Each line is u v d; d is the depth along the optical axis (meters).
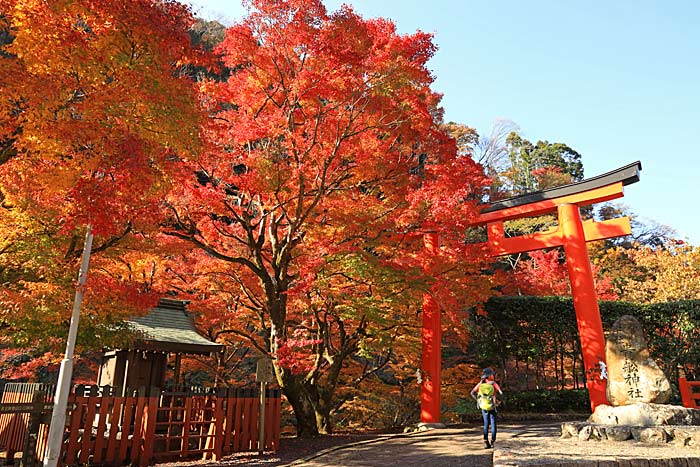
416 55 11.78
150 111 6.77
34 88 5.62
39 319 7.82
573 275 15.95
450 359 22.12
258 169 10.42
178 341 11.53
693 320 19.09
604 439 9.47
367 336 14.52
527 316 19.98
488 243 17.50
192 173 10.38
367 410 18.53
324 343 14.08
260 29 10.94
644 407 10.11
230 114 11.88
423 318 16.30
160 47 6.75
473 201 13.45
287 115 11.90
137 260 11.19
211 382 18.50
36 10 5.98
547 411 18.28
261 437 10.23
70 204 6.90
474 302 15.67
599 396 14.80
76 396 8.16
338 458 9.51
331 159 11.83
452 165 12.95
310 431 12.73
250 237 12.63
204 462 9.23
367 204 12.62
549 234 16.64
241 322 15.58
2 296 7.24
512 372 22.33
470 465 8.26
